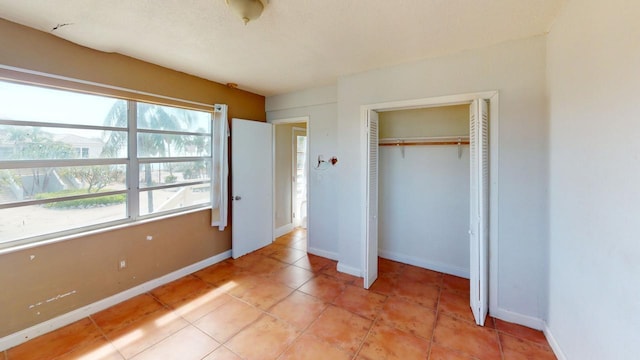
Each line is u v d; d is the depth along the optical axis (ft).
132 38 7.00
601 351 4.34
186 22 6.19
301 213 17.90
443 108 10.41
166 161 9.76
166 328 7.17
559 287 6.00
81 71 7.32
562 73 5.79
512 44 7.06
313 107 12.37
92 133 7.79
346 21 6.13
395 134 11.41
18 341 6.48
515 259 7.23
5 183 6.40
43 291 6.89
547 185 6.68
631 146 3.61
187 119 10.41
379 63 8.81
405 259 11.55
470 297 8.07
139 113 8.90
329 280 9.99
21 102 6.52
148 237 9.12
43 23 6.21
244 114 12.62
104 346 6.48
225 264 11.50
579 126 5.07
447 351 6.32
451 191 10.45
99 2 5.37
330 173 12.10
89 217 7.82
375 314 7.81
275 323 7.39
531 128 6.90
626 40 3.69
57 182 7.18
